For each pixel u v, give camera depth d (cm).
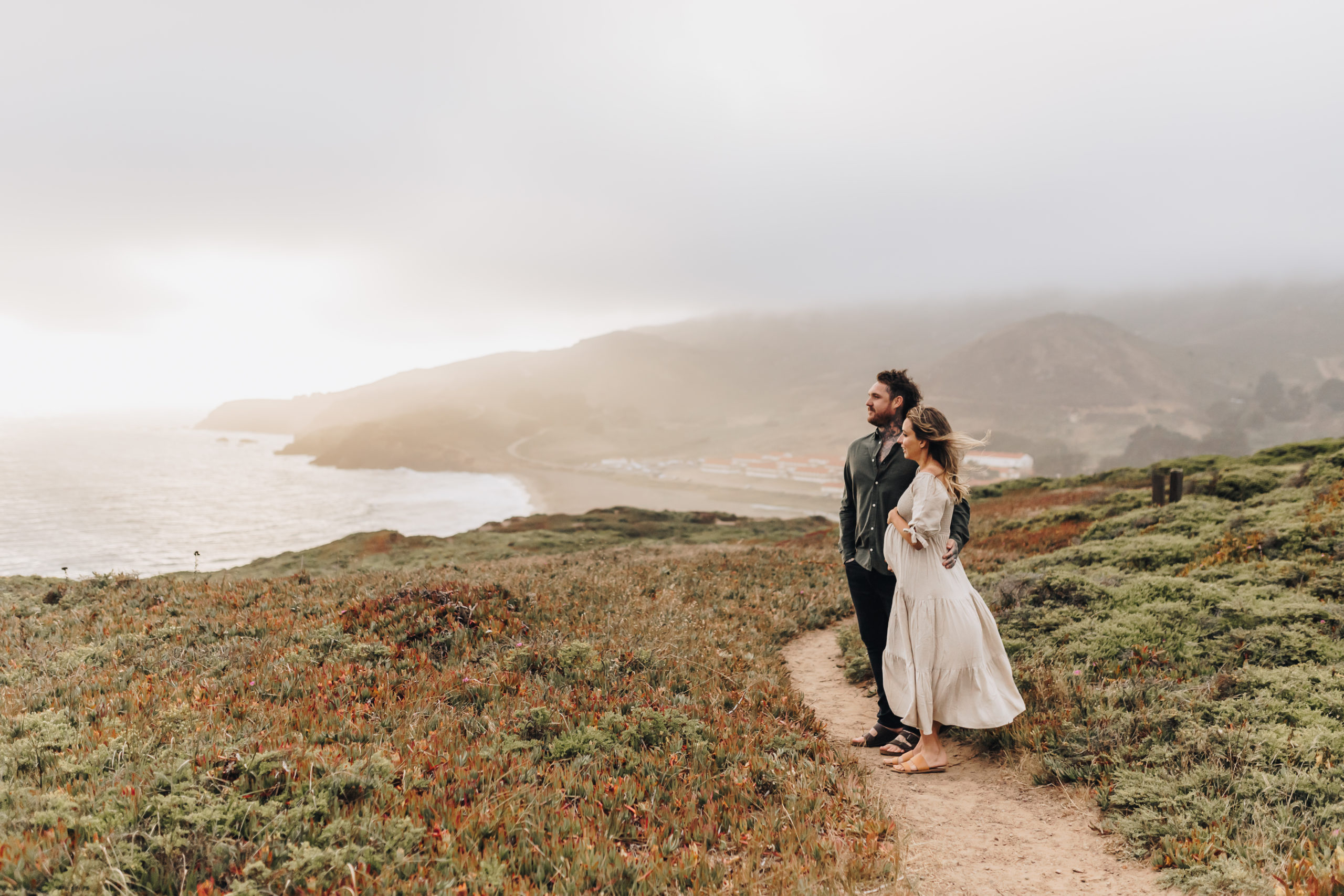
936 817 462
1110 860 401
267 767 406
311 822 361
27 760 420
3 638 827
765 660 814
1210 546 1145
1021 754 543
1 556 9831
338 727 500
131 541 11256
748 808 439
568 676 652
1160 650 680
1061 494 3428
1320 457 1791
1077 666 668
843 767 515
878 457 571
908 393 563
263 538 11731
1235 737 480
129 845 317
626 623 894
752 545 2603
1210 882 352
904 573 536
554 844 357
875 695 746
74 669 670
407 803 386
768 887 348
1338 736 461
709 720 573
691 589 1224
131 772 402
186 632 815
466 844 353
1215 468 3222
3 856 301
